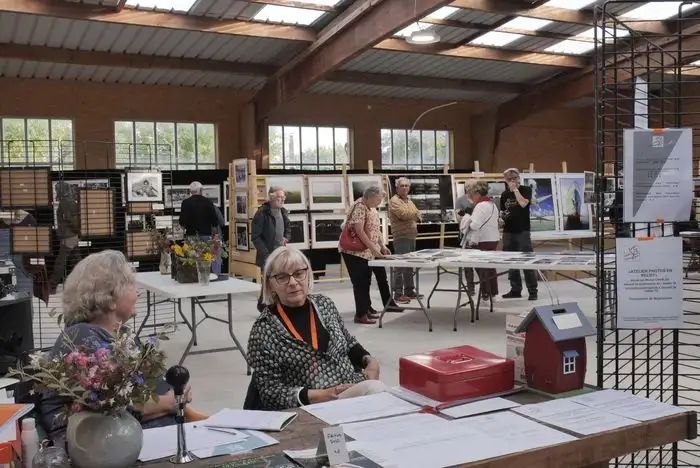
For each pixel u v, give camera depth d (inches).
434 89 532.4
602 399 72.7
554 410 69.1
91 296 79.8
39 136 449.1
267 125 517.3
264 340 98.9
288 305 101.9
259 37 369.7
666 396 140.6
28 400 73.7
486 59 443.2
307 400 94.2
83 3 316.2
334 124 548.1
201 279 187.2
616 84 91.7
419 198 415.5
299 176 373.7
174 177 424.2
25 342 149.0
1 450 55.5
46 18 336.5
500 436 61.7
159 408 85.7
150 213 297.3
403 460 56.5
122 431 55.1
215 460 58.3
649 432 65.2
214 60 432.8
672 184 86.0
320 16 358.6
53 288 223.8
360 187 389.1
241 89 506.0
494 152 593.3
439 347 211.2
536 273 292.2
